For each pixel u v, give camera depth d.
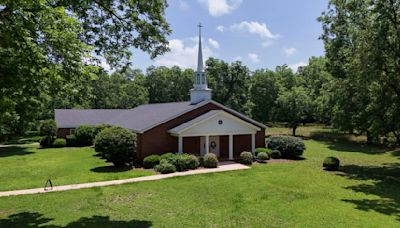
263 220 10.84
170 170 19.47
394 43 18.22
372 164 24.30
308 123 68.44
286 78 60.34
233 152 27.08
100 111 45.38
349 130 35.22
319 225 10.40
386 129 19.86
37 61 7.25
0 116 8.41
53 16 7.36
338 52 32.78
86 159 25.59
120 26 11.17
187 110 24.11
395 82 18.64
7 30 6.82
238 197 13.86
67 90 8.40
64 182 16.80
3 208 12.22
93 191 14.80
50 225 10.20
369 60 18.36
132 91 62.97
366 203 13.23
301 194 14.52
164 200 13.30
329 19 33.38
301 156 27.08
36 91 8.16
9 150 32.69
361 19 20.91
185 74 64.88
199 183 16.58
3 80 7.21
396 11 18.11
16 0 6.57
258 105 52.47
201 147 25.52
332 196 14.34
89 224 10.28
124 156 21.42
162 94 65.81
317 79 50.03
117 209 12.01
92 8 10.56
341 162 25.09
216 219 10.90
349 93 25.92
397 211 12.13
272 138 26.81
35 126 38.69
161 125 23.30
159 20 11.65
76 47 7.83
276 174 19.22
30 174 19.52
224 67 59.50
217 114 23.86
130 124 27.16
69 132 40.25
